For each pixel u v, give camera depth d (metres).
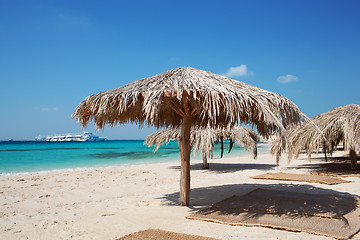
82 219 4.27
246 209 4.35
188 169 5.00
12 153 27.81
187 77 4.47
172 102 4.87
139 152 30.69
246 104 3.97
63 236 3.50
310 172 9.53
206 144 11.22
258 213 4.11
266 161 16.67
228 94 3.92
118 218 4.23
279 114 4.12
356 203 4.54
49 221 4.26
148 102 3.73
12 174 11.45
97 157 22.66
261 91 4.61
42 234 3.61
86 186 8.00
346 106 9.55
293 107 4.49
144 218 4.18
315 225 3.49
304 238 3.13
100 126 5.43
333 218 3.75
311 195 5.27
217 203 4.82
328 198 4.97
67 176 10.40
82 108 4.63
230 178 8.93
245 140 11.41
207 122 6.06
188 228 3.63
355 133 8.54
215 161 17.66
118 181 8.97
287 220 3.73
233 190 6.39
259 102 3.96
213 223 3.81
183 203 4.93
